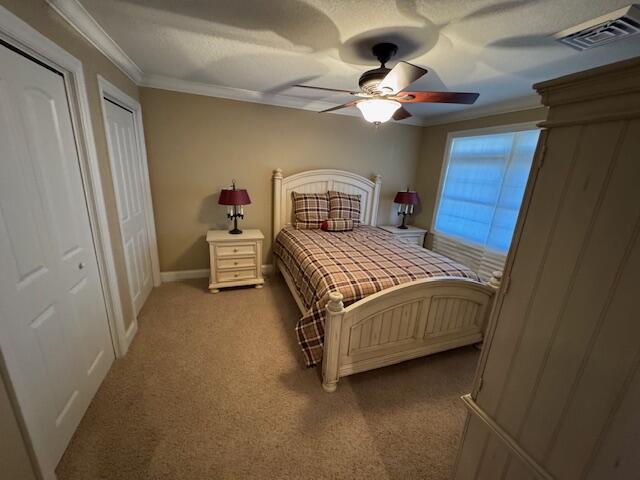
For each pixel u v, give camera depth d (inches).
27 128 46.3
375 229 136.6
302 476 51.0
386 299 68.4
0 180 40.3
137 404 63.7
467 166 138.3
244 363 78.6
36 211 47.6
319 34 67.6
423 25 61.6
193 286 125.5
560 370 28.4
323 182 143.2
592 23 56.5
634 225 22.2
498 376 35.6
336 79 100.4
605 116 23.4
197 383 70.7
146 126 111.1
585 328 26.1
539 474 30.3
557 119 27.7
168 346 84.4
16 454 40.0
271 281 134.6
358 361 71.2
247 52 80.0
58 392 51.8
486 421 36.9
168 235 125.8
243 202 116.2
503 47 70.7
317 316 70.8
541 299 30.0
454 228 147.9
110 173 75.4
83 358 61.0
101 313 70.1
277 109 127.9
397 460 54.7
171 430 58.0
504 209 121.5
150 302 110.1
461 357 85.8
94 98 67.8
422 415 65.0
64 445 52.7
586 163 25.4
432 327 77.9
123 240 82.4
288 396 68.1
